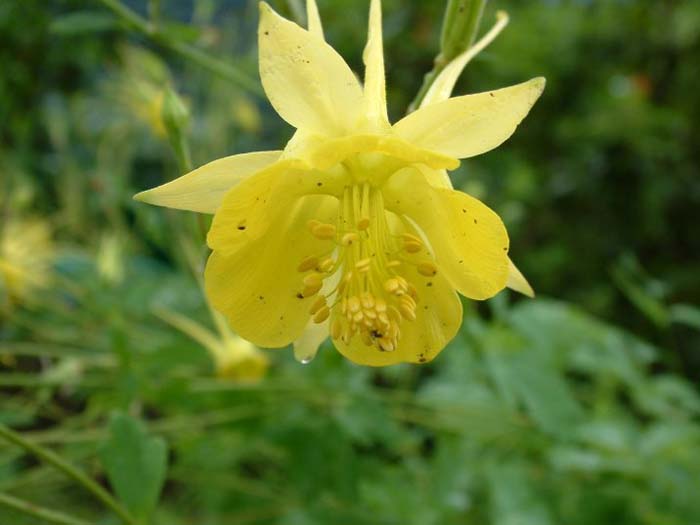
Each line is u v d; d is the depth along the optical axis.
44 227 0.25
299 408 0.21
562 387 0.21
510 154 0.48
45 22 0.36
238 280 0.11
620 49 0.50
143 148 0.35
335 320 0.12
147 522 0.14
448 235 0.11
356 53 0.45
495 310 0.22
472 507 0.23
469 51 0.13
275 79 0.11
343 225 0.12
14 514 0.22
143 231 0.27
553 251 0.46
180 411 0.22
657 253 0.48
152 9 0.19
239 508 0.23
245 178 0.11
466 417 0.22
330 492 0.20
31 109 0.36
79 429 0.23
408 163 0.11
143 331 0.25
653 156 0.47
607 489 0.21
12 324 0.25
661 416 0.23
